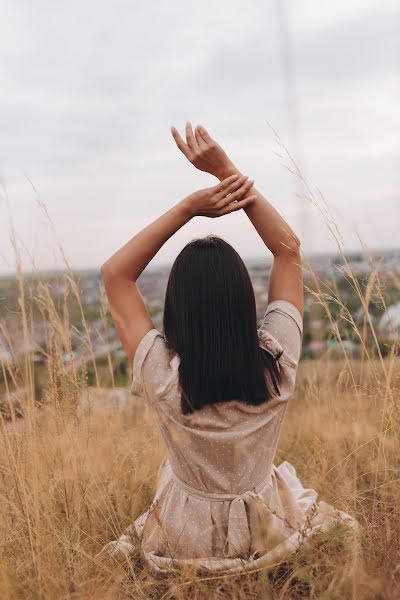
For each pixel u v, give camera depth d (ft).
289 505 6.29
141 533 6.30
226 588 5.44
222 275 5.51
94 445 8.00
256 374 5.58
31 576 6.04
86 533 6.54
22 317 7.13
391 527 5.96
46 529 6.40
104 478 7.85
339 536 5.76
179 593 5.39
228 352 5.51
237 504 5.85
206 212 6.01
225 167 6.16
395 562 5.56
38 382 7.72
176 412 5.66
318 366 8.98
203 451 5.77
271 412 5.82
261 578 5.36
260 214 6.10
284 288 6.11
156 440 9.14
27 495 6.77
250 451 5.82
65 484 7.00
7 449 6.79
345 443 7.65
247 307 5.57
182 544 5.96
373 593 5.00
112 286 5.92
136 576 6.05
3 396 7.22
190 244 5.74
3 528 6.68
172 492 6.13
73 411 7.35
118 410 9.39
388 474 6.77
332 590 5.15
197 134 6.18
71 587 5.85
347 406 7.89
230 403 5.63
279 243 6.11
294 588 5.55
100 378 9.48
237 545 5.82
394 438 6.70
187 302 5.54
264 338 5.85
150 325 5.92
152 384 5.68
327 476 7.45
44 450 7.30
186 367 5.56
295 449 9.35
